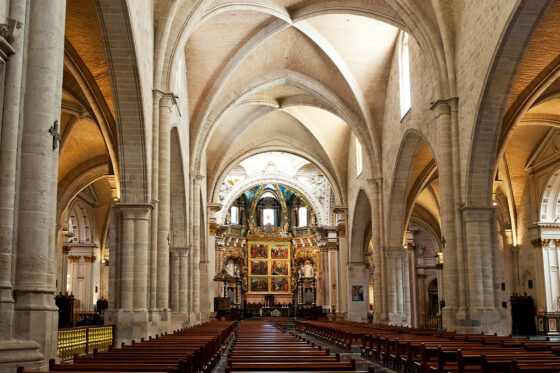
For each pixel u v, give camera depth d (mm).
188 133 29047
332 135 40375
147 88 17984
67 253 36625
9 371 7055
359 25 27203
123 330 16953
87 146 31578
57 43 8297
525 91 20500
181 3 19875
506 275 32562
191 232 30125
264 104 35750
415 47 24531
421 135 23891
